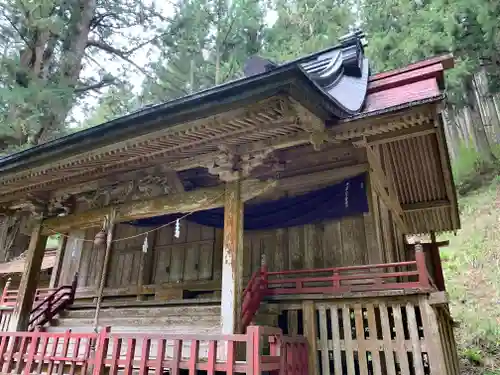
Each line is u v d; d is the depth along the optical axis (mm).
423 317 6387
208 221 9211
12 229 19062
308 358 6859
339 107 5812
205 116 5566
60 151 6910
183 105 5422
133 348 5441
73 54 19828
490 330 12922
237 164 6949
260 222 8805
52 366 6184
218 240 10039
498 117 24219
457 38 18844
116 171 8094
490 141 24703
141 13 21156
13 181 8383
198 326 7133
